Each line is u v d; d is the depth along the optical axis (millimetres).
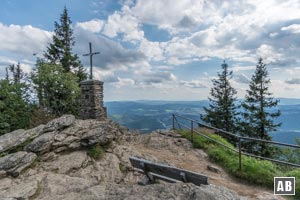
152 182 5215
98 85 11164
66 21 25766
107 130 8203
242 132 24688
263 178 6320
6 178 5504
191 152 9414
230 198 4457
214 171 7418
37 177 5543
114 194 4301
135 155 7988
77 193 4680
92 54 11859
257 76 25391
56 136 7270
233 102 26938
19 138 7086
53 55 23156
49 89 12984
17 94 11391
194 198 3648
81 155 7004
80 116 11164
